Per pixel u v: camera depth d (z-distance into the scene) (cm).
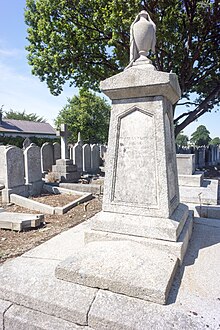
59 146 1263
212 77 1377
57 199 661
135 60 280
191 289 188
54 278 202
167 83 237
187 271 212
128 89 257
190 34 1121
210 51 1268
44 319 172
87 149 1266
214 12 1028
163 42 1095
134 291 176
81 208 579
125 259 204
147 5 963
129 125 271
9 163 631
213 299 176
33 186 721
